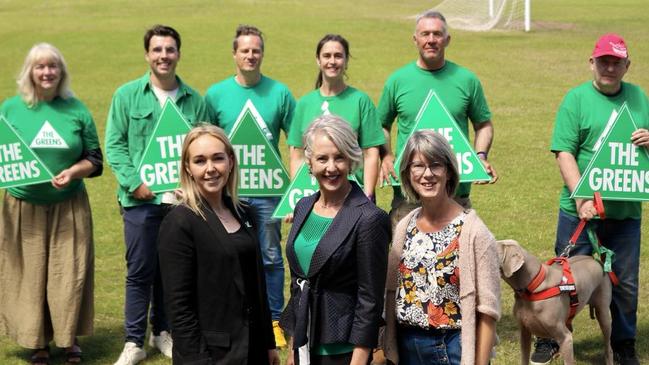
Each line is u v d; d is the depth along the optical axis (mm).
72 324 6715
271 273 7250
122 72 23500
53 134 6734
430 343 4590
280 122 7367
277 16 34375
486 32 29656
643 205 11469
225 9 37094
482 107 7055
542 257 9500
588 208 6355
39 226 6746
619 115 6305
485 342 4492
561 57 24219
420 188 4555
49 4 39875
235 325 4617
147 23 32906
